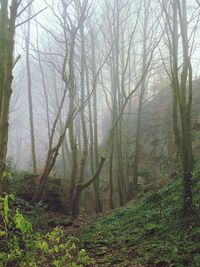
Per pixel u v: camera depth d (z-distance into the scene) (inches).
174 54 347.9
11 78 249.0
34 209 444.8
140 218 397.4
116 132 626.2
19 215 142.8
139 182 719.7
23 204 429.1
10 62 247.4
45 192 535.2
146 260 282.5
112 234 378.9
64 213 541.6
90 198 821.9
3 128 249.6
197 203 339.9
